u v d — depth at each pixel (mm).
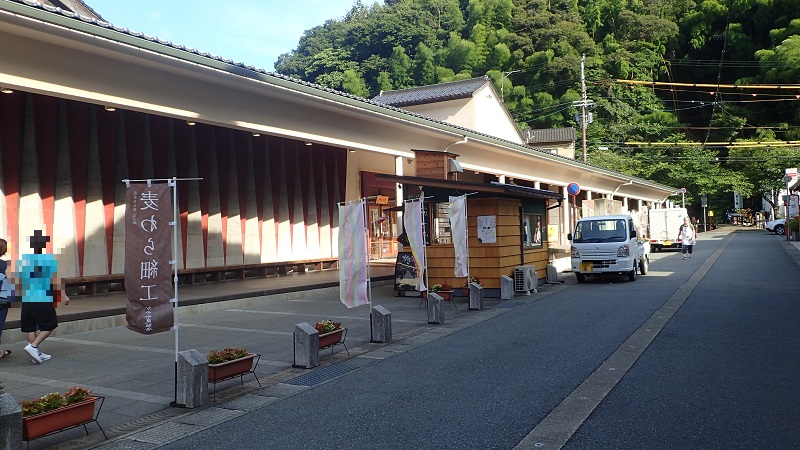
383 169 25516
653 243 32125
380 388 6668
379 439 5004
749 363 7266
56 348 8984
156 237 6262
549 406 5770
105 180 14352
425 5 60406
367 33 57312
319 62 58094
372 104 15055
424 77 52219
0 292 8125
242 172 18250
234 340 9594
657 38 56812
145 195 6273
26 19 8086
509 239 15617
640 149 54625
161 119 15711
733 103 55156
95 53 9641
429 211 15500
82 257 13734
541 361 7688
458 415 5578
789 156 49906
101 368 7750
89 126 14125
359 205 9656
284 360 8234
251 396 6516
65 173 13461
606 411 5562
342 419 5590
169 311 6277
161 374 7449
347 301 9438
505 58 51812
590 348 8367
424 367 7625
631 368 7172
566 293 15508
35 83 9133
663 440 4773
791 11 50562
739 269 19578
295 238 20297
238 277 17812
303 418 5676
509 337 9484
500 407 5781
